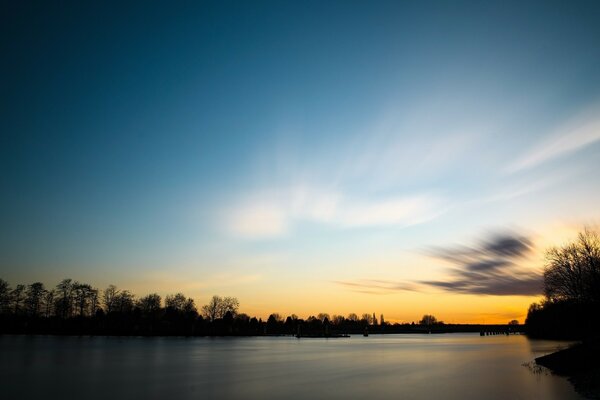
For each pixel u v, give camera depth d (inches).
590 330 3572.8
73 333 7278.5
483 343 6146.7
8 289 6727.4
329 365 2583.7
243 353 3722.9
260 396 1429.6
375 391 1544.0
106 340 5669.3
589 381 1647.4
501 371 2208.4
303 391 1536.7
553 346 4694.9
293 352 3978.8
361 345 5733.3
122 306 7726.4
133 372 2069.4
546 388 1596.9
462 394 1477.6
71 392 1466.5
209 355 3356.3
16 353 3154.5
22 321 6983.3
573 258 3659.0
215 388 1589.6
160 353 3481.8
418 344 6023.6
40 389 1524.4
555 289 3836.1
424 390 1568.7
